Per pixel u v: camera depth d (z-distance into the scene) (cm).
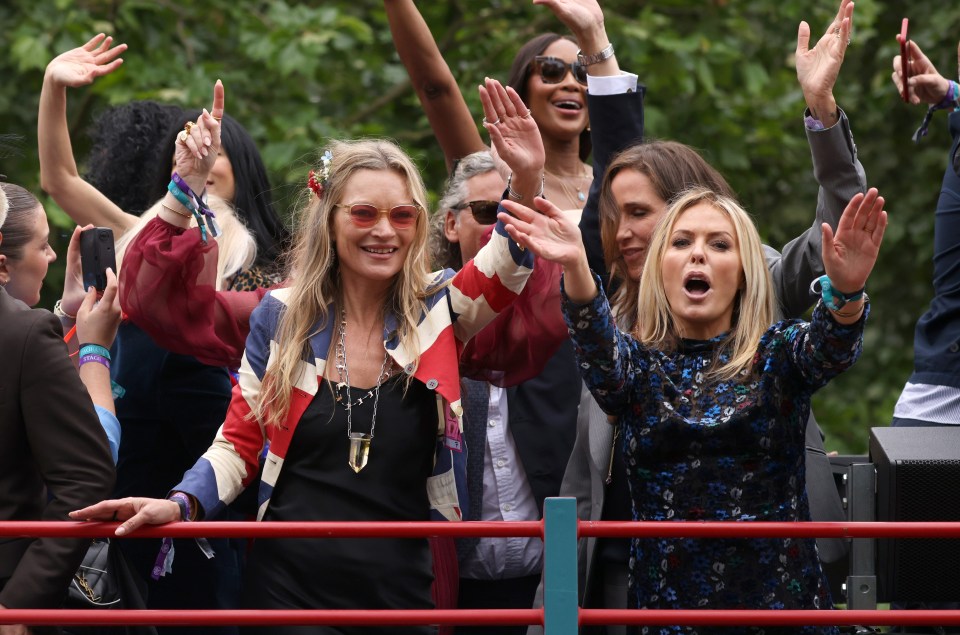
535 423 1585
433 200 3303
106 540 1459
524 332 1456
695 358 1320
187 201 1476
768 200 3934
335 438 1309
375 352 1341
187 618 1238
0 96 3444
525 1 3806
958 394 1630
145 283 1470
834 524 1218
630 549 1437
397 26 2042
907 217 3962
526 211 1273
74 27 3350
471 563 1574
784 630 1288
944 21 3900
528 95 1980
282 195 3294
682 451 1283
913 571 1486
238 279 1694
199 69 3412
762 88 3712
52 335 1325
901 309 4050
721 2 3697
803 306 1520
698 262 1328
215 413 1628
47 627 1350
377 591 1297
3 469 1312
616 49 3500
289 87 3516
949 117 1717
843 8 1510
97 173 2012
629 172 1533
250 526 1241
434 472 1343
